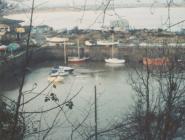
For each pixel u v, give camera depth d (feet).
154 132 11.01
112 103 55.93
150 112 11.24
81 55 135.85
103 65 123.34
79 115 29.81
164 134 10.92
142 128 11.16
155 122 11.09
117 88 77.92
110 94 67.67
